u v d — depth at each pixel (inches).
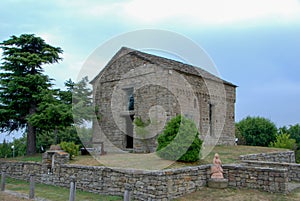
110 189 279.7
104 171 288.0
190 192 264.8
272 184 266.5
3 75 484.4
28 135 490.9
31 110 488.1
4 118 481.4
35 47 501.4
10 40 478.0
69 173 326.0
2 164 433.7
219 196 253.1
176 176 253.0
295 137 906.1
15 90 476.1
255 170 277.1
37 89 480.1
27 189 318.0
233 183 289.3
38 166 370.9
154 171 245.4
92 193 291.0
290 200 240.1
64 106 442.3
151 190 241.4
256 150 462.0
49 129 471.2
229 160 346.6
